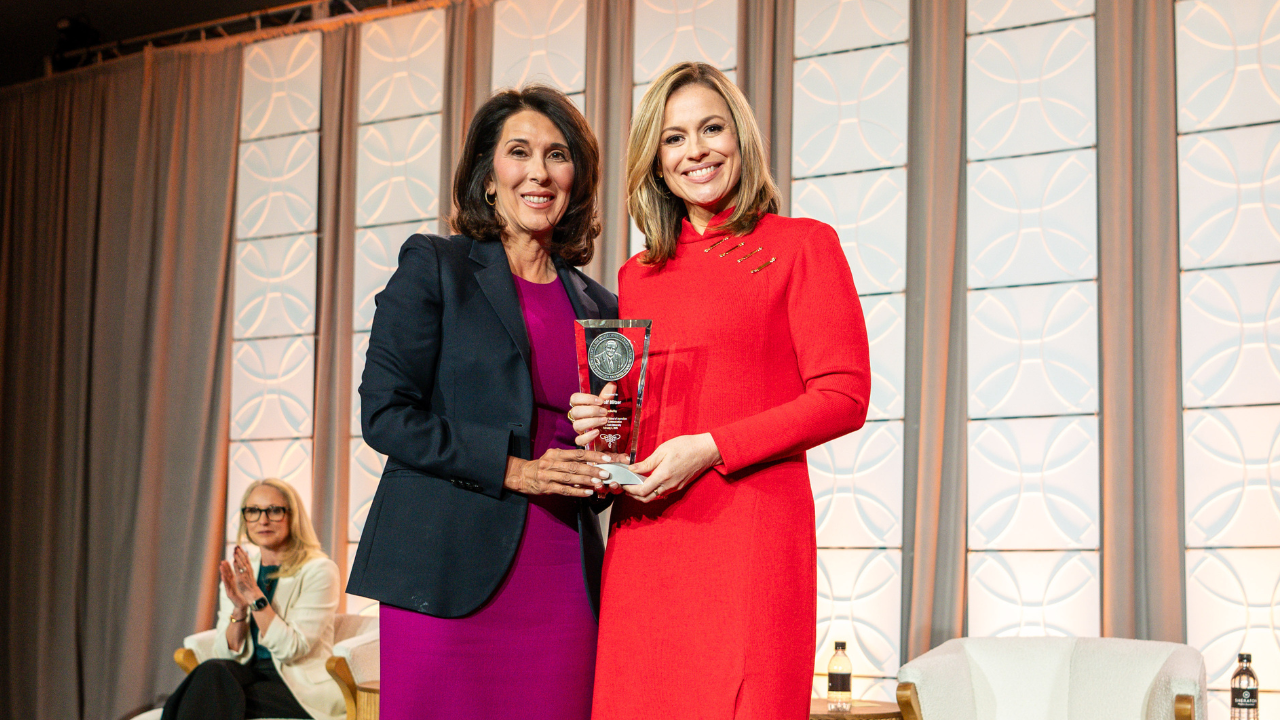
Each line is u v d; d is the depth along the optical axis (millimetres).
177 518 5438
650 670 1508
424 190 5176
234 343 5523
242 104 5676
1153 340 3906
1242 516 3762
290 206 5488
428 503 1585
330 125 5414
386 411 1580
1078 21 4160
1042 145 4160
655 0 4805
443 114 5160
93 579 5559
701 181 1613
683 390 1558
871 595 4176
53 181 6012
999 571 4035
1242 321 3842
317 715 3701
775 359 1562
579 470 1503
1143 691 3391
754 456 1466
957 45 4320
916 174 4320
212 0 5883
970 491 4117
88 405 5781
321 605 3863
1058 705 3529
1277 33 3904
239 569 3775
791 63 4555
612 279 4668
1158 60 4023
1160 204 3957
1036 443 4043
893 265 4297
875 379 4277
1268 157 3869
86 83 6031
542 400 1679
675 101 1631
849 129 4441
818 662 4215
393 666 1585
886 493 4203
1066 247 4082
